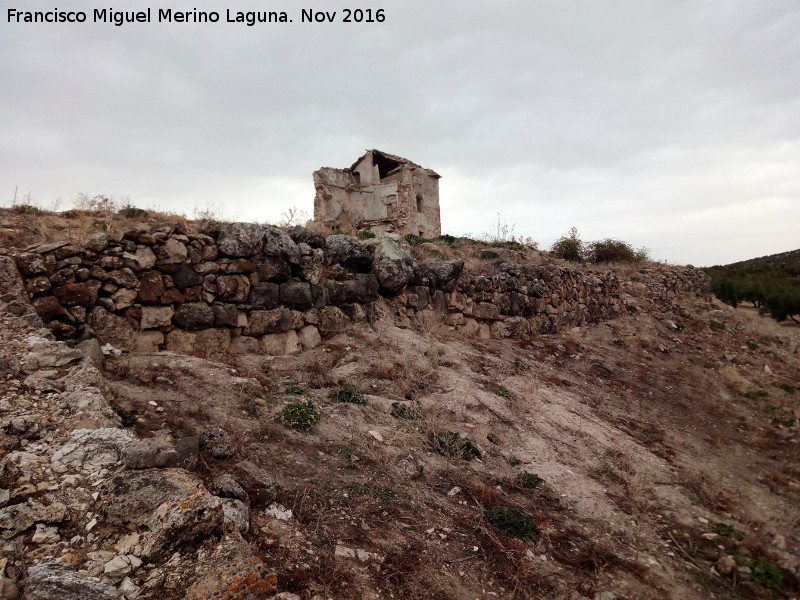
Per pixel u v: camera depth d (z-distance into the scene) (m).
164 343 6.73
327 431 5.53
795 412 9.53
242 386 5.94
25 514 3.00
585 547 4.49
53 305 5.76
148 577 2.83
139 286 6.52
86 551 2.95
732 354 14.45
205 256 7.22
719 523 5.13
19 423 3.64
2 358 4.38
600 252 22.62
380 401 6.59
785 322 28.59
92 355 5.25
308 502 4.18
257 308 7.73
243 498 3.80
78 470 3.48
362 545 3.84
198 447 4.25
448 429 6.34
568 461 6.24
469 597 3.62
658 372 11.97
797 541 4.90
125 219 9.16
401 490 4.75
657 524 5.06
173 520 3.00
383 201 22.75
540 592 3.82
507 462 5.94
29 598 2.40
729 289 32.69
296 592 3.21
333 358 7.96
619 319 16.78
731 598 4.03
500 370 9.28
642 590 4.00
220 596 2.71
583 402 8.73
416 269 10.50
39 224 7.83
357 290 9.48
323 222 14.74
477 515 4.63
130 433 4.01
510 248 17.61
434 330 10.31
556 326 13.95
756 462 7.17
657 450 7.16
